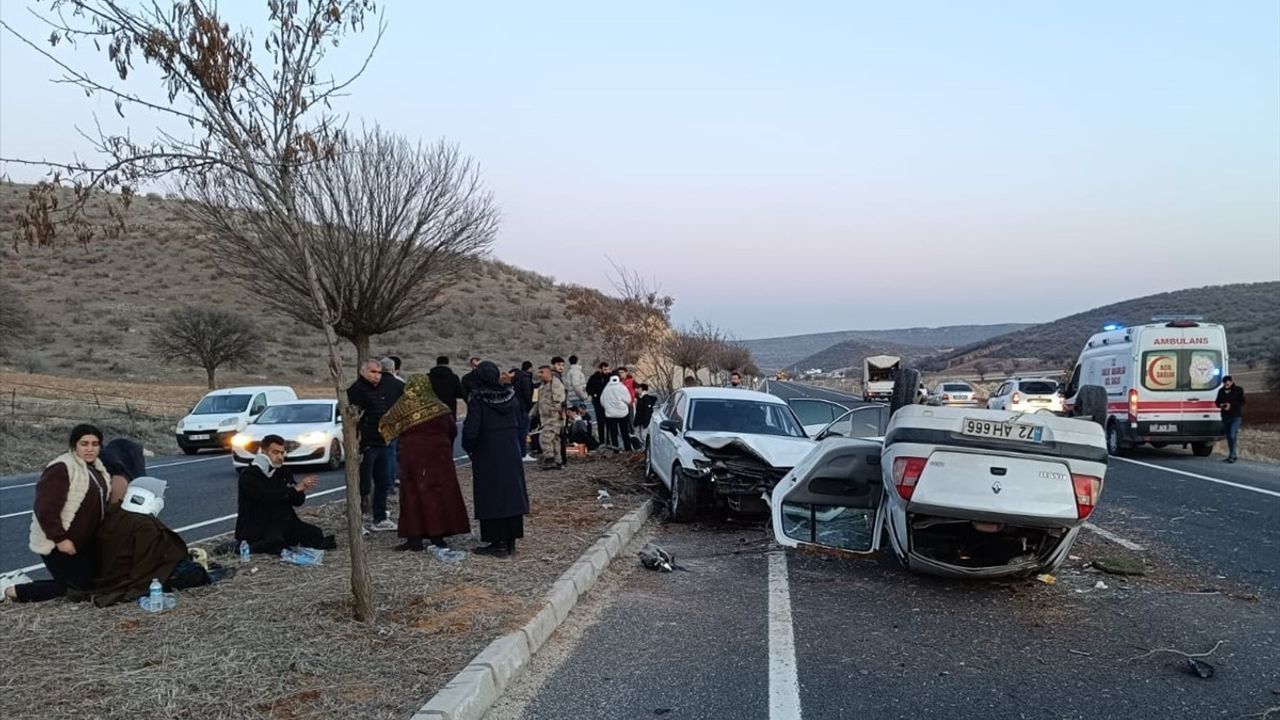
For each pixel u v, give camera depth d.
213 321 45.44
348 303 15.00
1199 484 15.05
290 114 5.70
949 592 7.85
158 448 25.45
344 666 5.31
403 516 8.53
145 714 4.52
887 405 10.23
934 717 4.98
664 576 8.45
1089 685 5.51
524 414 15.52
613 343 26.52
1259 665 5.86
